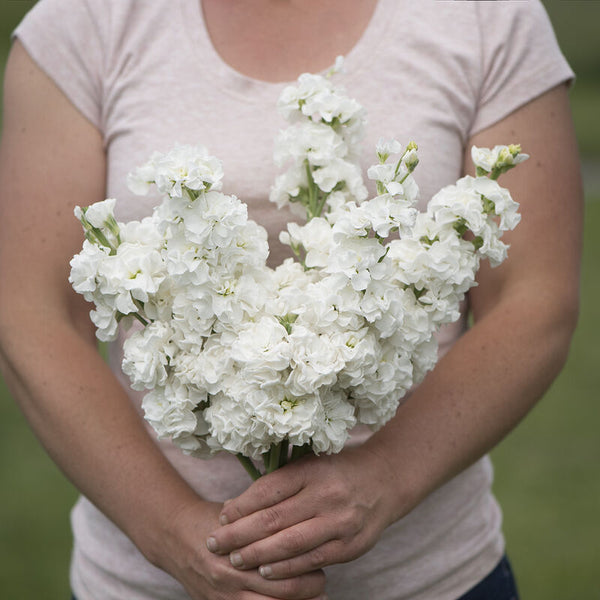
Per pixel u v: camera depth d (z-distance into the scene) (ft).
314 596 5.42
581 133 52.85
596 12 78.64
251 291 4.73
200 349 4.84
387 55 6.05
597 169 45.32
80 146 6.18
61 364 5.93
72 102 6.18
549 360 5.92
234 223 4.55
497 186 4.87
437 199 4.88
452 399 5.77
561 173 6.14
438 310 4.91
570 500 15.47
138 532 5.65
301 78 5.24
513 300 6.02
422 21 6.09
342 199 5.17
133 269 4.73
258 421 4.69
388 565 6.05
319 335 4.77
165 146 6.02
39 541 14.15
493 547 6.49
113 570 6.28
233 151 5.98
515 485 16.06
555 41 6.37
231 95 6.06
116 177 6.10
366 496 5.34
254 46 6.16
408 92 6.00
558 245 6.08
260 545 5.22
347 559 5.34
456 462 5.71
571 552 13.80
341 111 5.18
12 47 6.49
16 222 6.12
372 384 4.86
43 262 6.06
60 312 6.10
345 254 4.57
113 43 6.15
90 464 5.78
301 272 5.05
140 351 4.83
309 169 5.29
